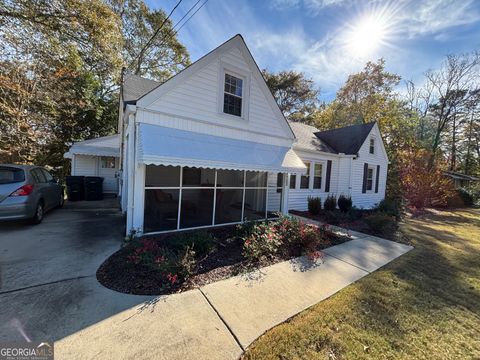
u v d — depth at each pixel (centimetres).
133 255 528
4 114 1425
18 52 1395
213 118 923
